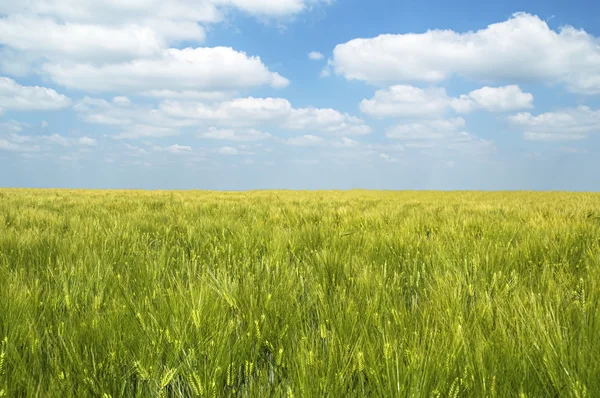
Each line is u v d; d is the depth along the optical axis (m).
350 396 1.41
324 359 1.54
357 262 3.07
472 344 1.67
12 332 1.73
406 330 1.78
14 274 2.63
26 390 1.42
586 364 1.48
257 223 5.32
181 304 1.98
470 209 8.48
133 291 2.45
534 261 3.35
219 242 4.06
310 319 2.13
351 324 1.89
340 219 6.23
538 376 1.47
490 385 1.39
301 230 4.64
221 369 1.53
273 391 1.49
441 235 4.52
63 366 1.54
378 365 1.52
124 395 1.48
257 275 2.67
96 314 1.88
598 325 1.75
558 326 1.68
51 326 1.84
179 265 3.17
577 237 4.05
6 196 12.91
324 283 2.56
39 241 3.73
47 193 16.88
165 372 1.47
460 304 2.09
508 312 1.98
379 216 6.25
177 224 5.48
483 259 3.08
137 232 4.57
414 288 2.72
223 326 1.82
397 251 3.60
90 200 10.95
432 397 1.31
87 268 2.87
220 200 11.62
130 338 1.74
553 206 9.28
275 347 1.80
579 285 2.25
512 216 6.91
